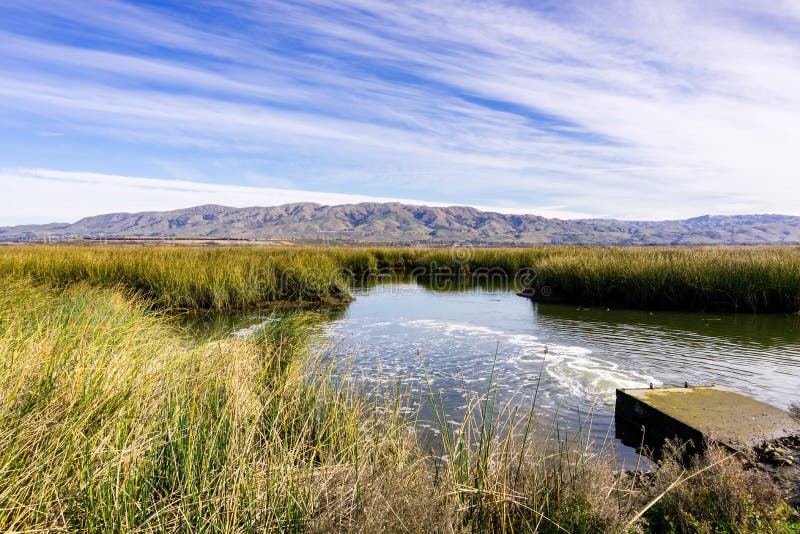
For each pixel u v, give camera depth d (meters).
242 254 27.17
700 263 17.20
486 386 8.09
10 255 18.70
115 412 3.18
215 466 3.31
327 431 4.77
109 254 22.20
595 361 9.72
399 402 5.65
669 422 5.56
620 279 17.81
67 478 2.69
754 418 5.53
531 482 3.67
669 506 3.40
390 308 17.84
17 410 2.89
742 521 3.04
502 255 33.72
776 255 18.94
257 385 5.19
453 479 3.55
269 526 2.93
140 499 2.85
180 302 15.77
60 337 4.27
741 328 12.98
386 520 2.75
